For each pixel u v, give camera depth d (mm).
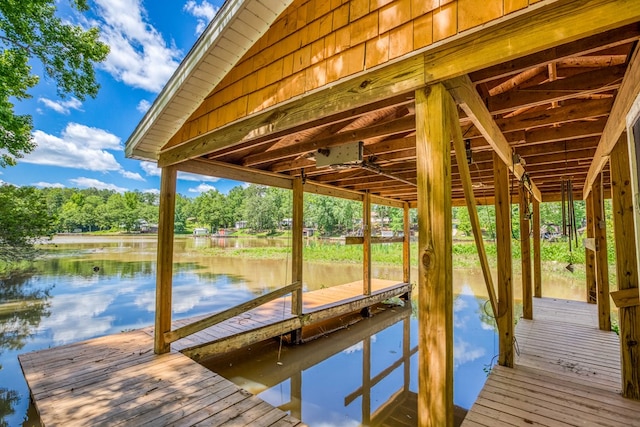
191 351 3873
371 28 1821
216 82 2789
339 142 3148
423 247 1505
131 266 14078
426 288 1477
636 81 1509
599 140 3064
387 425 3254
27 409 3312
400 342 5742
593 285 6324
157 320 3646
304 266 15539
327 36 2043
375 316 7277
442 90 1555
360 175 5305
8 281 10750
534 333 4379
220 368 4422
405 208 8805
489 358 4699
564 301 6547
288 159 4488
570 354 3557
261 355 4887
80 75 8312
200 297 8812
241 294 9227
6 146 7375
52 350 3717
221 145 2893
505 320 3215
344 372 4512
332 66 1992
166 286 3697
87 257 16859
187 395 2703
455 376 4160
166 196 3740
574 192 6781
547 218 17344
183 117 3262
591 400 2512
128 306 7902
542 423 2193
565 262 13234
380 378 4344
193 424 2297
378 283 8672
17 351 5082
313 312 5559
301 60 2193
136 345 3904
